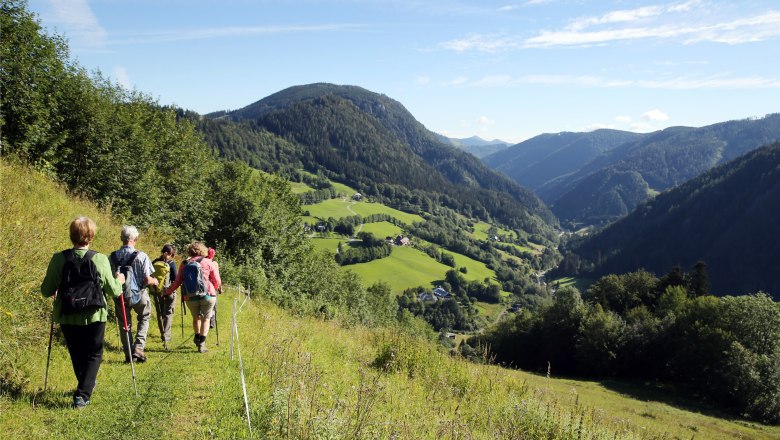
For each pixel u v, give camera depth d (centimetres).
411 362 1107
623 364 5959
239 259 2898
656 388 5200
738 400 4484
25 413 456
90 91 2378
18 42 1914
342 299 5203
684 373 5188
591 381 5503
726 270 13350
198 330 801
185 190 3045
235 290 1884
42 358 615
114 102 2858
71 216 1250
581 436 797
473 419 785
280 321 1309
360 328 1731
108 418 472
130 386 576
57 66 2155
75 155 2178
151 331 920
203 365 720
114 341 772
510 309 13950
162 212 2714
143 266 683
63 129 2161
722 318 5178
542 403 923
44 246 824
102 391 549
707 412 4250
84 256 492
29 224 874
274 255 3284
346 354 1123
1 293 607
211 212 3119
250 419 521
